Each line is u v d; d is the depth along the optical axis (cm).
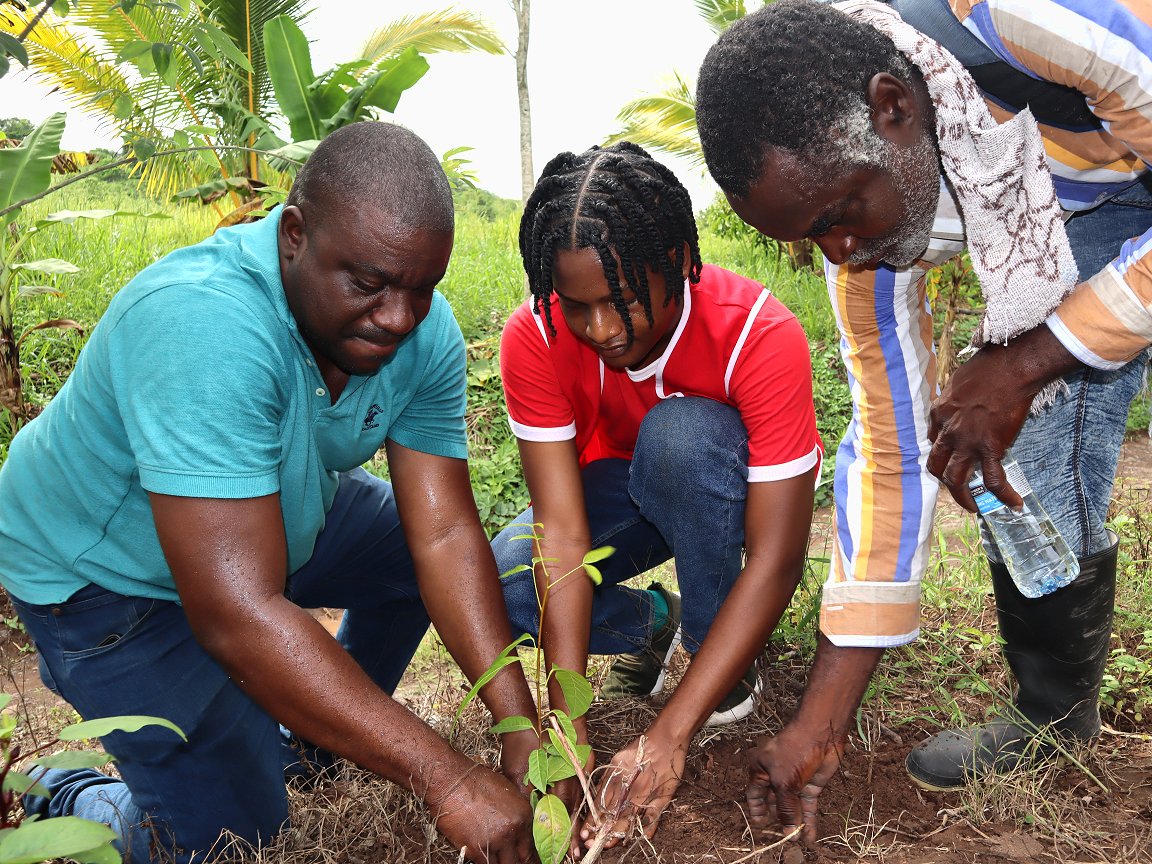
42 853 101
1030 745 208
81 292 525
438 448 211
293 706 163
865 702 243
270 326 170
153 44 271
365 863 190
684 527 216
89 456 176
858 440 213
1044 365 160
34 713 280
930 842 190
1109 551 201
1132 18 137
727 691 197
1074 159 165
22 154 384
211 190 446
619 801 180
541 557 200
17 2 233
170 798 190
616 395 221
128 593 184
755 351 201
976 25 149
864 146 147
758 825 197
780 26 147
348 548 228
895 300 196
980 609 289
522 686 198
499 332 597
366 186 158
